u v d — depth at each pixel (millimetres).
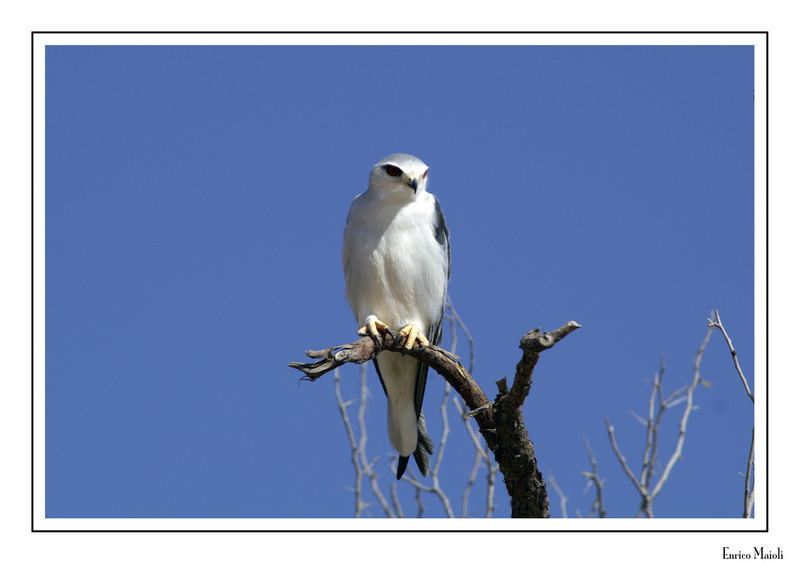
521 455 8859
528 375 8320
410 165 10547
